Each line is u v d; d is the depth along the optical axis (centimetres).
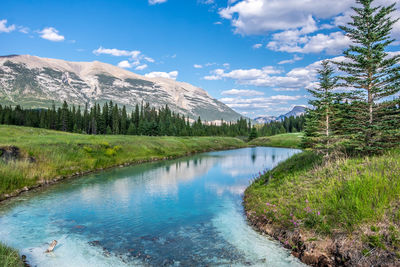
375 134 1653
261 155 5666
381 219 893
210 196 1939
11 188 1961
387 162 1352
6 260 840
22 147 2684
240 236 1155
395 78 1510
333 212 1042
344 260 826
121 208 1622
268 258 938
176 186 2314
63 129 10912
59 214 1498
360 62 1609
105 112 12031
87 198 1867
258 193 1698
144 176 2841
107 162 3544
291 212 1195
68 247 1054
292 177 1703
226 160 4616
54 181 2438
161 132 11331
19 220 1384
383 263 750
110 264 911
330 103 1998
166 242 1103
